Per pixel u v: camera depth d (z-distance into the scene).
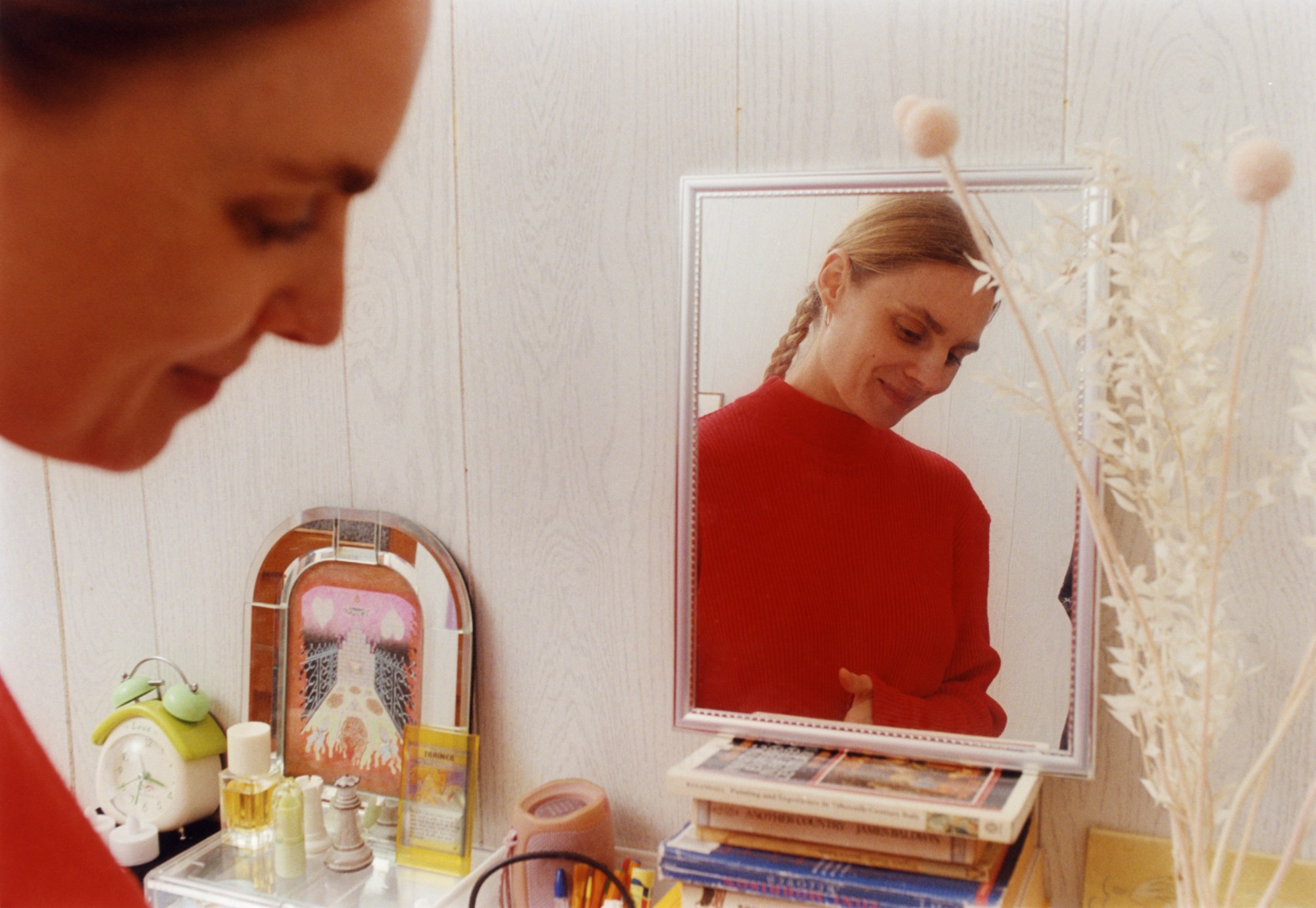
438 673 1.12
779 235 0.94
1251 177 0.59
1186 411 0.69
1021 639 0.89
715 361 0.97
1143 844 0.90
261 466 1.21
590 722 1.09
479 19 1.06
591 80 1.02
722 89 0.98
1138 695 0.72
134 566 1.29
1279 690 0.85
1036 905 0.90
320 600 1.18
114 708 1.29
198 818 1.23
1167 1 0.84
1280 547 0.84
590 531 1.07
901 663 0.93
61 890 0.35
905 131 0.66
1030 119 0.89
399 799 1.13
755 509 0.97
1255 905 0.85
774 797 0.84
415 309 1.12
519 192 1.06
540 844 0.97
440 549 1.11
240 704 1.26
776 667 0.97
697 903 0.85
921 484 0.91
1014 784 0.86
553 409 1.07
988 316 0.88
